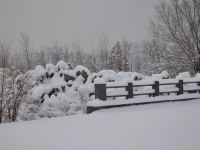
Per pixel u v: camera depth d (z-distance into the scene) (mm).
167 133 7891
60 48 76062
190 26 29156
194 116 10344
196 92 17422
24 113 13781
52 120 10359
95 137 7605
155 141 7121
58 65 17438
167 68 29938
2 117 12820
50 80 16672
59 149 6594
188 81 16531
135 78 18094
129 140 7250
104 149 6516
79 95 16062
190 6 29297
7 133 8289
